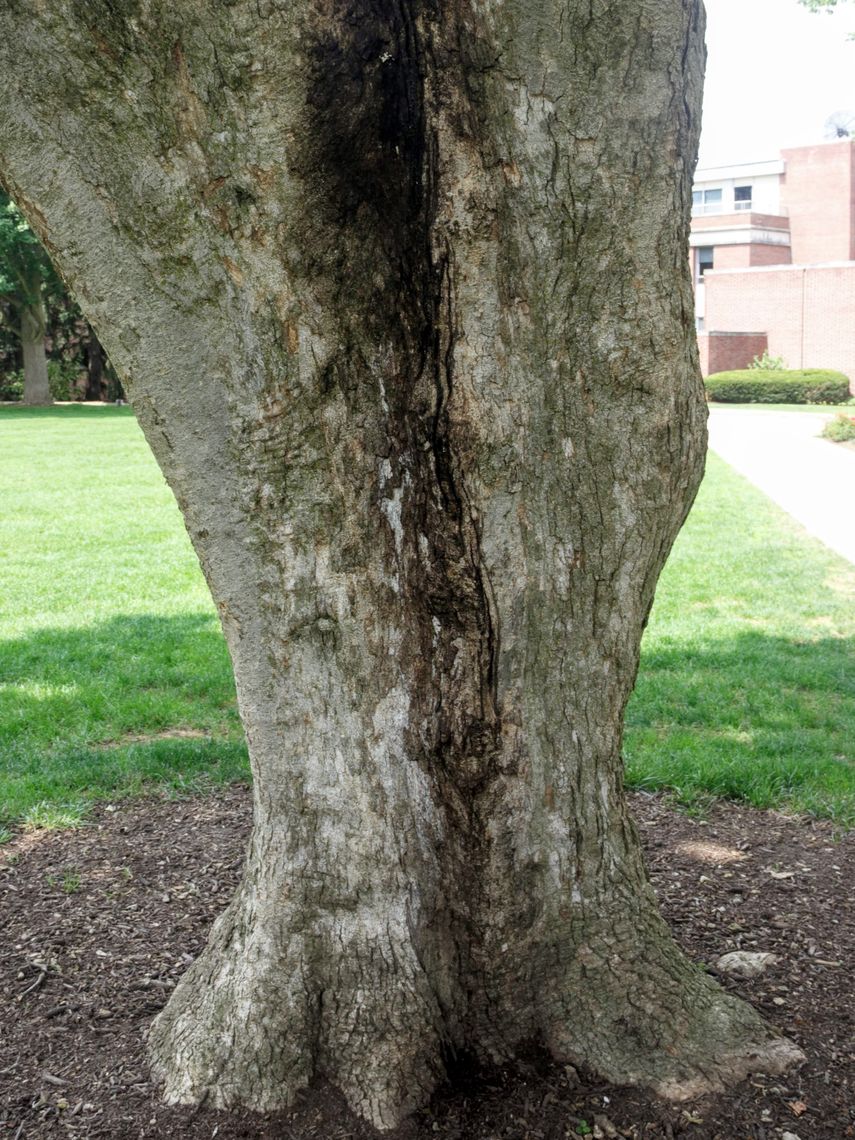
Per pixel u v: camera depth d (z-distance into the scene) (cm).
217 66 188
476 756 232
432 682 230
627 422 224
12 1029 300
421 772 238
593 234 208
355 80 187
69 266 211
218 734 573
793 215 4688
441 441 212
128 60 189
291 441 214
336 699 232
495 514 217
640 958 266
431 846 245
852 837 437
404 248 203
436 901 249
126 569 1046
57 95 194
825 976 320
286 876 247
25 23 189
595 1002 264
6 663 696
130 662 695
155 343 212
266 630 230
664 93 204
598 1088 257
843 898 377
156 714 592
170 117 193
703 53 214
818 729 566
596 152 203
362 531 220
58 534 1276
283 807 244
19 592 938
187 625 804
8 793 484
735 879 394
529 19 191
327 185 195
